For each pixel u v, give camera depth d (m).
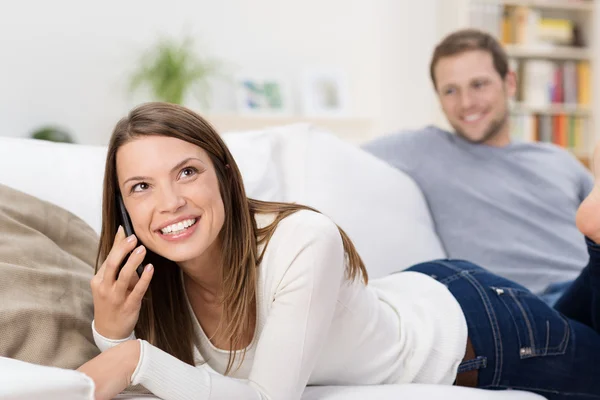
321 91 5.79
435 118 5.95
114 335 1.33
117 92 5.32
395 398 1.39
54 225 1.57
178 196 1.28
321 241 1.37
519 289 1.81
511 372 1.70
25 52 5.04
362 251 2.17
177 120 1.31
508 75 2.73
